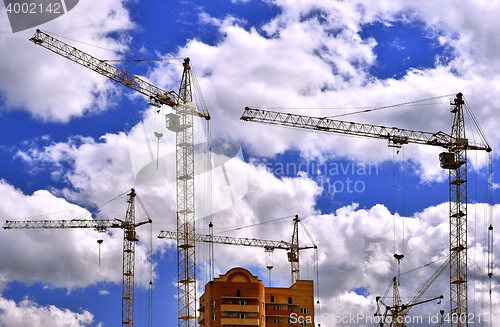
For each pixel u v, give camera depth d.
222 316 175.12
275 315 181.75
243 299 177.25
